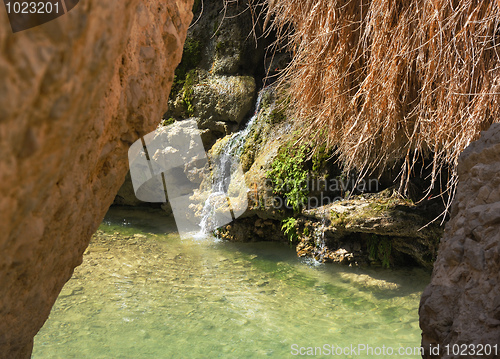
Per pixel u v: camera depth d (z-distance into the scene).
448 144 2.85
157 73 0.93
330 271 4.87
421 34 2.81
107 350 3.35
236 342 3.47
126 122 0.88
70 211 0.66
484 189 0.96
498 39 2.69
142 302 4.16
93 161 0.70
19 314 0.77
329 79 3.41
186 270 4.92
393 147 3.61
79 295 4.29
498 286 0.82
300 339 3.51
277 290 4.43
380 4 2.87
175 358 3.26
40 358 3.23
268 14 3.83
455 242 0.96
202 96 6.75
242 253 5.44
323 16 3.30
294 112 4.02
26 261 0.62
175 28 1.00
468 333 0.81
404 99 3.07
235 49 6.70
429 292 0.96
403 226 4.58
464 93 2.73
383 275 4.69
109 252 5.39
